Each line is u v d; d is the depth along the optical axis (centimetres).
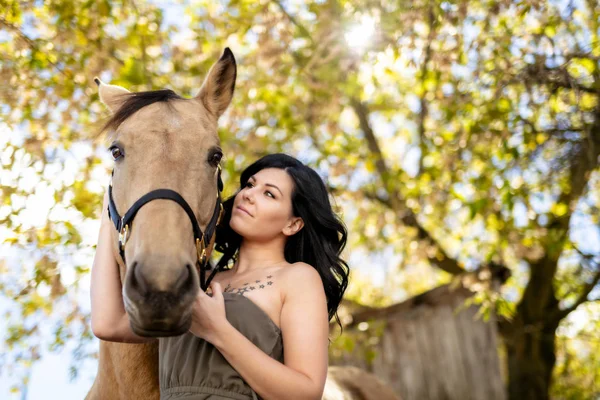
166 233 168
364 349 613
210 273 228
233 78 223
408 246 570
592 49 415
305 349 185
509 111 440
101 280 196
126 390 213
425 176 522
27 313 396
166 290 155
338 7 414
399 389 639
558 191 558
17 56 364
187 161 183
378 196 669
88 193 359
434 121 581
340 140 568
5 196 328
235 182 450
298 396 176
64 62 378
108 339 193
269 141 512
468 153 496
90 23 393
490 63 428
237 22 468
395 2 396
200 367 184
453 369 647
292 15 503
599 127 484
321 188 221
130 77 374
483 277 516
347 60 399
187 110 196
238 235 232
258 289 194
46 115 366
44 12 402
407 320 661
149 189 176
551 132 462
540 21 390
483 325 656
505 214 500
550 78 399
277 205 211
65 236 345
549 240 482
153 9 441
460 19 377
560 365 854
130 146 184
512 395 693
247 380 175
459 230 602
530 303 685
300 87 525
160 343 200
